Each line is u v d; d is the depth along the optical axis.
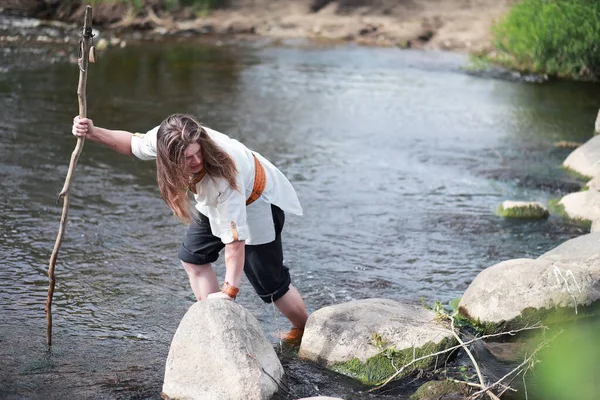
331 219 6.68
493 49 13.85
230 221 3.82
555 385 4.23
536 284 4.87
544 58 12.62
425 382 4.23
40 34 14.01
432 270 5.72
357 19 15.49
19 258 5.60
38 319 4.77
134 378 4.18
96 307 4.97
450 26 14.94
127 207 6.71
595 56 12.26
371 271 5.67
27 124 8.87
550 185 7.70
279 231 4.22
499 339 4.75
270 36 14.89
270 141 8.81
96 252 5.78
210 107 10.09
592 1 12.59
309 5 16.03
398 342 4.36
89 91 10.55
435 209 7.00
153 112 9.71
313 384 4.19
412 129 9.54
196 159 3.66
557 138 9.34
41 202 6.68
